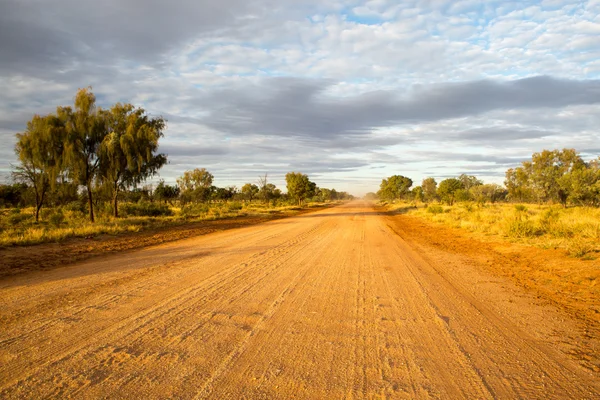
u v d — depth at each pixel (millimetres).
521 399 3018
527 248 11461
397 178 82938
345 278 7688
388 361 3732
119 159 25672
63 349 3893
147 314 5113
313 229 19656
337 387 3178
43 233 14414
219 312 5254
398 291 6656
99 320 4840
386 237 16031
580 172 34344
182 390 3080
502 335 4520
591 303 5930
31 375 3305
